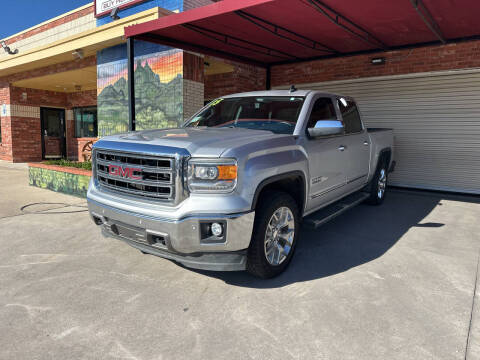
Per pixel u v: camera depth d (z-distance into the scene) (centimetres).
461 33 695
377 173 643
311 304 304
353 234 500
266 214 325
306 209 412
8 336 258
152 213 304
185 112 865
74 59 1150
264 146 333
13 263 394
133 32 623
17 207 648
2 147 1580
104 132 1059
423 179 848
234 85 1008
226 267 311
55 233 500
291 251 372
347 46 793
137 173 321
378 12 564
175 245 296
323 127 391
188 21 562
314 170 407
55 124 1681
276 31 657
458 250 439
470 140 780
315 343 250
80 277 358
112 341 253
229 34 682
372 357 235
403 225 547
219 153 297
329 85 955
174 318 282
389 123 875
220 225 296
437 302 309
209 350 243
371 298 315
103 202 345
